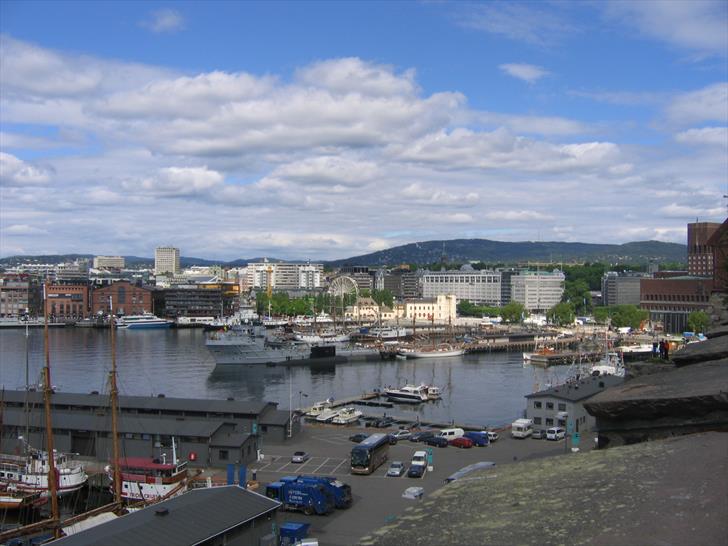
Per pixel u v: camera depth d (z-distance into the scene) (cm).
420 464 11525
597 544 1045
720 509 1104
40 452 12312
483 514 1245
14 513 10750
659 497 1190
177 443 12638
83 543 6278
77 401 14800
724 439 1495
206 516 7050
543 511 1201
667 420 1736
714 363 2242
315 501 9394
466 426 16875
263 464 12438
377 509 9638
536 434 14762
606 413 1830
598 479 1345
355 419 17838
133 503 10319
